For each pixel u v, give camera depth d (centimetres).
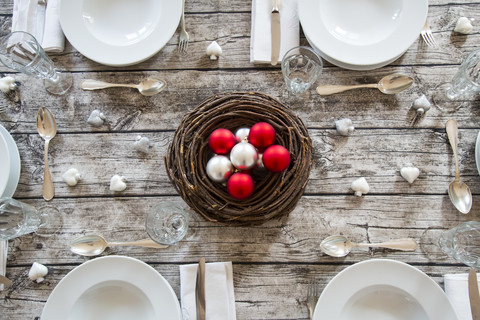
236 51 92
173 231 84
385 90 88
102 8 88
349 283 78
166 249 85
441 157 87
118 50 87
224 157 75
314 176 87
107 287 80
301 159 77
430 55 90
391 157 87
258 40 89
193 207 77
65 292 78
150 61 92
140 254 85
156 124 90
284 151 73
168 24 87
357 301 79
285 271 84
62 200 87
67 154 89
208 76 91
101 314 80
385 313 79
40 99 91
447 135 87
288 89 90
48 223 86
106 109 90
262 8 90
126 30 89
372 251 84
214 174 74
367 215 86
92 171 88
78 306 79
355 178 87
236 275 84
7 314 84
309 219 86
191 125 79
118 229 86
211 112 79
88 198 87
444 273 83
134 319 80
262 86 90
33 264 84
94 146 89
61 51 92
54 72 89
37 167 89
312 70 87
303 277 84
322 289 83
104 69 92
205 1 93
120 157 89
